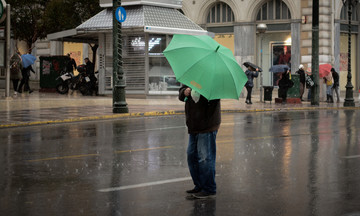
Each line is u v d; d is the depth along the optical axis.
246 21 32.66
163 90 27.86
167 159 9.49
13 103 22.11
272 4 32.56
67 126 15.20
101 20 27.95
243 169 8.55
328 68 28.00
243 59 32.88
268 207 6.23
